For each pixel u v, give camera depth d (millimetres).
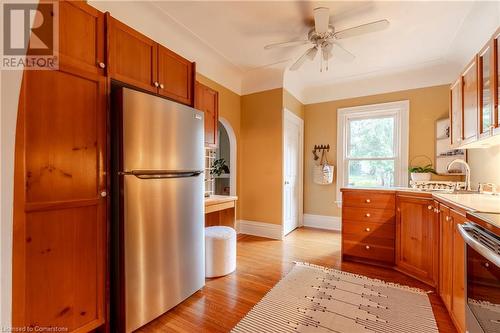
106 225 1489
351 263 2674
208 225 2965
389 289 2086
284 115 3654
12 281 1104
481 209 1309
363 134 3973
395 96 3686
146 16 2305
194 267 1962
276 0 2100
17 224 1118
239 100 3938
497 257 819
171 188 1754
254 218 3822
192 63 2221
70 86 1324
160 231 1673
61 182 1277
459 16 2244
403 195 2395
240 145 3947
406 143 3574
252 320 1670
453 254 1588
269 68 3578
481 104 1669
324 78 3943
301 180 4359
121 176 1470
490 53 1532
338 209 4137
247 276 2354
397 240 2461
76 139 1345
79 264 1361
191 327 1603
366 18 2309
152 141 1619
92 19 1443
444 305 1817
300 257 2857
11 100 1080
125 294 1478
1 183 1066
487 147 2246
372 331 1549
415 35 2596
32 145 1171
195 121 1993
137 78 1706
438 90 3398
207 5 2182
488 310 985
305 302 1890
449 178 3240
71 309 1325
